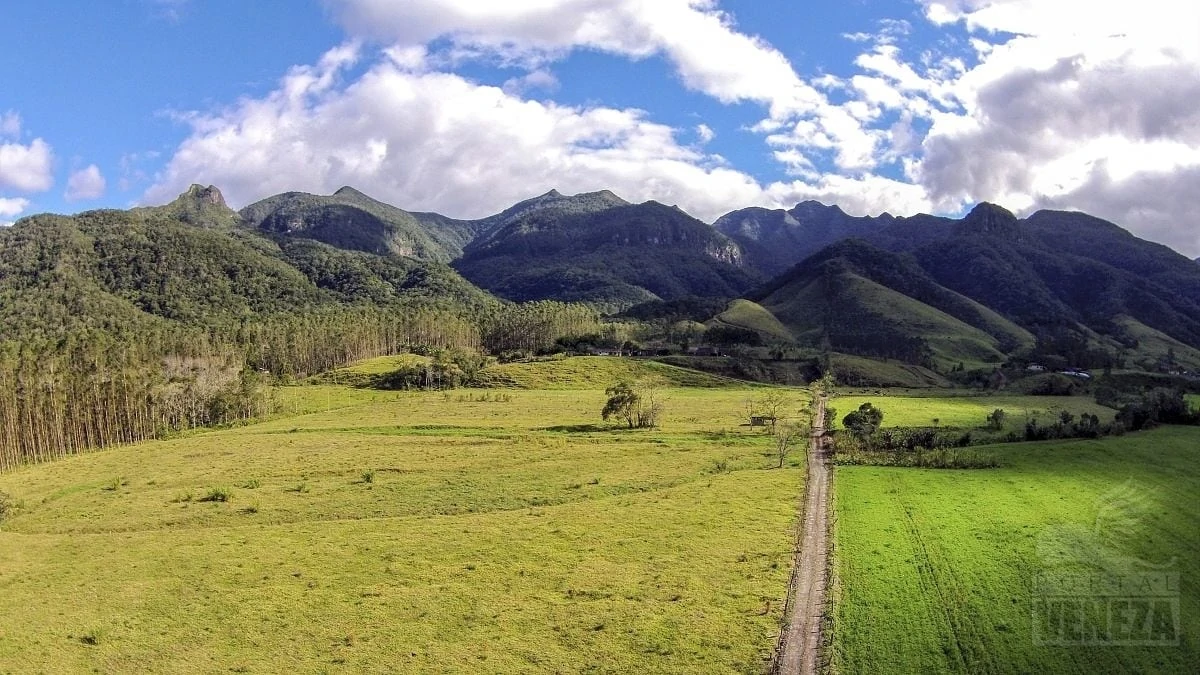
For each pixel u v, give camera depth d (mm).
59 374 143250
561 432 138375
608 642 50375
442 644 50688
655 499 87125
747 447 121625
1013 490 88688
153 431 159125
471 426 146500
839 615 53781
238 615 55906
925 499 85062
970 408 167625
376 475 102438
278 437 140375
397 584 61344
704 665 47094
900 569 62406
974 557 64750
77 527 81688
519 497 89375
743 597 57219
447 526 77938
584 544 70562
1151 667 46031
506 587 60250
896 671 46281
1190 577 59719
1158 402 142625
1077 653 47812
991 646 48875
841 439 122438
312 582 62250
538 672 46781
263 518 82688
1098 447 114438
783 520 77375
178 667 48406
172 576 64625
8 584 64188
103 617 56219
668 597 57500
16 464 126812
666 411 168875
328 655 49562
